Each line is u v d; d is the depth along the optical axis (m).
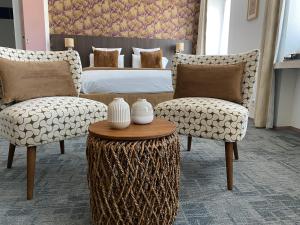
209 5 4.79
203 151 2.06
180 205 1.23
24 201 1.26
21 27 4.36
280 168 1.72
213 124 1.43
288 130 2.88
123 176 0.92
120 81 2.99
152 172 0.94
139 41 5.13
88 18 4.90
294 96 2.96
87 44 4.89
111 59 4.54
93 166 0.98
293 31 2.87
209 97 1.73
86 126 1.49
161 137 0.97
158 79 3.16
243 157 1.93
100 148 0.93
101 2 4.90
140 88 3.08
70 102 1.47
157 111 1.63
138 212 0.96
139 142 0.93
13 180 1.50
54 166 1.71
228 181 1.39
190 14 5.34
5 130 1.37
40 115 1.28
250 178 1.55
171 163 1.01
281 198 1.31
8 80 1.49
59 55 1.87
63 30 4.83
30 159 1.28
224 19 4.84
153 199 0.97
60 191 1.37
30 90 1.56
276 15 2.78
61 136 1.38
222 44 4.91
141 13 5.10
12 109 1.33
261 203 1.26
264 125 2.97
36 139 1.27
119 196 0.94
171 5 5.21
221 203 1.26
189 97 1.75
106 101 2.93
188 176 1.57
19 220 1.11
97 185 0.98
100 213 1.00
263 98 2.90
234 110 1.41
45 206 1.22
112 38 5.00
